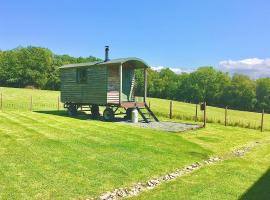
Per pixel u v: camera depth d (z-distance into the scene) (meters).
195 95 113.44
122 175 9.95
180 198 8.30
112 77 23.89
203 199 8.28
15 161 10.56
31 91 65.44
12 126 17.09
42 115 23.33
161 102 67.12
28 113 24.30
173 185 9.34
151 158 12.12
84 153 12.14
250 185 9.59
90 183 9.09
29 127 17.02
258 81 102.94
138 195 8.48
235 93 104.25
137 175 10.06
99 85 23.92
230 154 14.19
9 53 98.31
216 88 109.94
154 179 9.92
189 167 11.52
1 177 9.05
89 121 21.52
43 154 11.60
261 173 11.00
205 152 13.91
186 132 19.31
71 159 11.22
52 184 8.80
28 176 9.27
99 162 11.09
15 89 67.44
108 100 23.55
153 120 25.30
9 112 24.36
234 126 25.03
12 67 96.31
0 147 12.27
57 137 14.73
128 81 25.89
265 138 19.41
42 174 9.51
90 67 24.59
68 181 9.11
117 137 15.68
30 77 98.88
